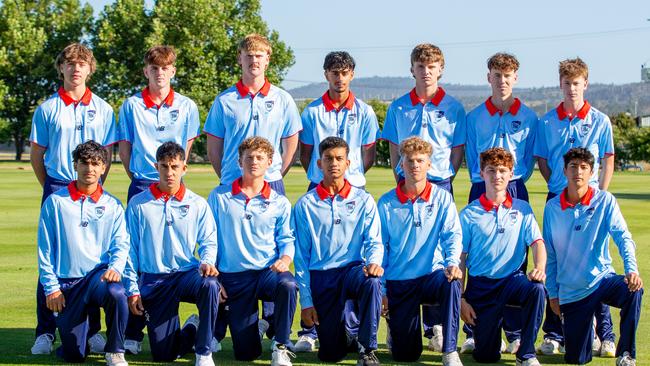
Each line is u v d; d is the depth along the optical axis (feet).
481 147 24.38
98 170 20.67
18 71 209.67
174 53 23.56
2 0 209.67
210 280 19.90
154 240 20.84
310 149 24.86
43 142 22.80
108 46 192.75
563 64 23.89
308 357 21.59
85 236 20.56
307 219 21.40
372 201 21.39
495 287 20.98
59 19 217.36
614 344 22.03
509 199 21.54
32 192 81.92
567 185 21.83
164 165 20.75
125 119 23.66
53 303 20.15
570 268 21.09
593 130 23.89
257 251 21.09
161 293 20.65
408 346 21.01
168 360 20.83
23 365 19.99
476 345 21.08
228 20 200.85
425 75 23.89
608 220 21.04
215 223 21.18
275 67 199.00
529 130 24.29
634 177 150.00
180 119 23.72
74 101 22.81
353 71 24.17
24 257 36.76
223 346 22.85
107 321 19.85
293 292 20.11
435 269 21.17
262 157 21.09
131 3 192.03
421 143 21.36
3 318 24.77
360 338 20.20
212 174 132.05
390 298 21.35
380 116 228.84
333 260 21.30
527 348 20.16
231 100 23.71
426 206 21.35
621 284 20.26
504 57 23.75
